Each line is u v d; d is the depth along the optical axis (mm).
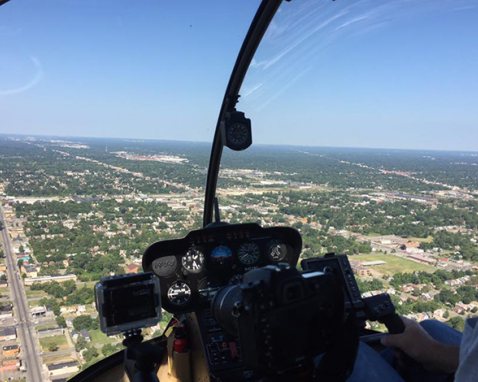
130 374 2111
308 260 2674
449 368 1944
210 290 3371
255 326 1311
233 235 3506
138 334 2279
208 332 2941
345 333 1504
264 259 3598
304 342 1369
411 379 2254
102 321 2236
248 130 4262
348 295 2586
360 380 2023
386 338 2104
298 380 1432
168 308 3279
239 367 2783
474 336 1297
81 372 3270
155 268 3314
